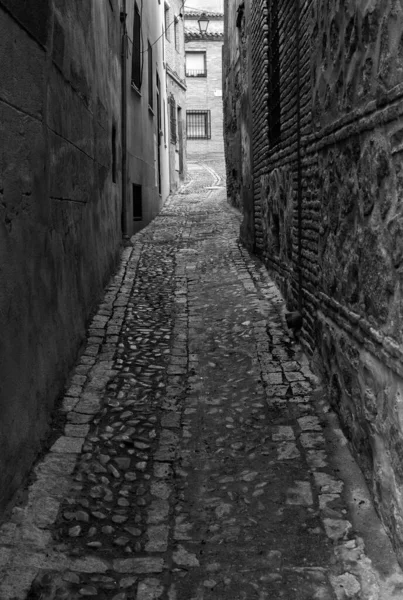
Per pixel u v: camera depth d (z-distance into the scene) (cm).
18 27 337
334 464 365
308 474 357
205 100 3362
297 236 568
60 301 452
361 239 332
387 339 285
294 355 529
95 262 650
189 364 527
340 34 362
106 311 647
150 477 362
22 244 343
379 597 261
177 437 408
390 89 268
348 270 366
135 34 1094
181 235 1094
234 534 309
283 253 663
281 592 268
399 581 268
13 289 324
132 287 749
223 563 288
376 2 284
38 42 377
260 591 269
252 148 876
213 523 319
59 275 448
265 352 538
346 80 350
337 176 386
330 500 331
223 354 545
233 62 1324
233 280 762
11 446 315
